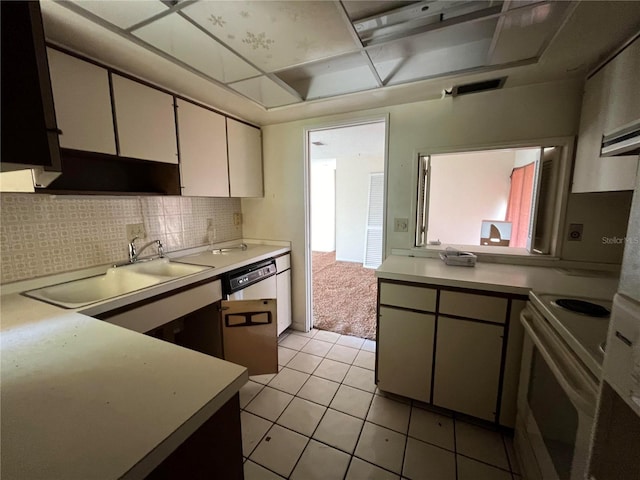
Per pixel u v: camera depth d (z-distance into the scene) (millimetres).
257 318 1920
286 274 2680
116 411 564
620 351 488
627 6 999
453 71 1589
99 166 1676
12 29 428
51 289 1429
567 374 841
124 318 1329
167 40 1244
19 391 624
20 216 1350
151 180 1949
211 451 644
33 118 457
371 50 1602
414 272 1696
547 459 1004
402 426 1602
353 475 1316
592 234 1708
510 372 1471
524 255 1889
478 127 1897
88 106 1346
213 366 727
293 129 2539
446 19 1326
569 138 1680
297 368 2168
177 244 2203
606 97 1349
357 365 2205
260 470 1343
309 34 1223
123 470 439
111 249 1745
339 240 5551
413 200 2148
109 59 1396
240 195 2418
